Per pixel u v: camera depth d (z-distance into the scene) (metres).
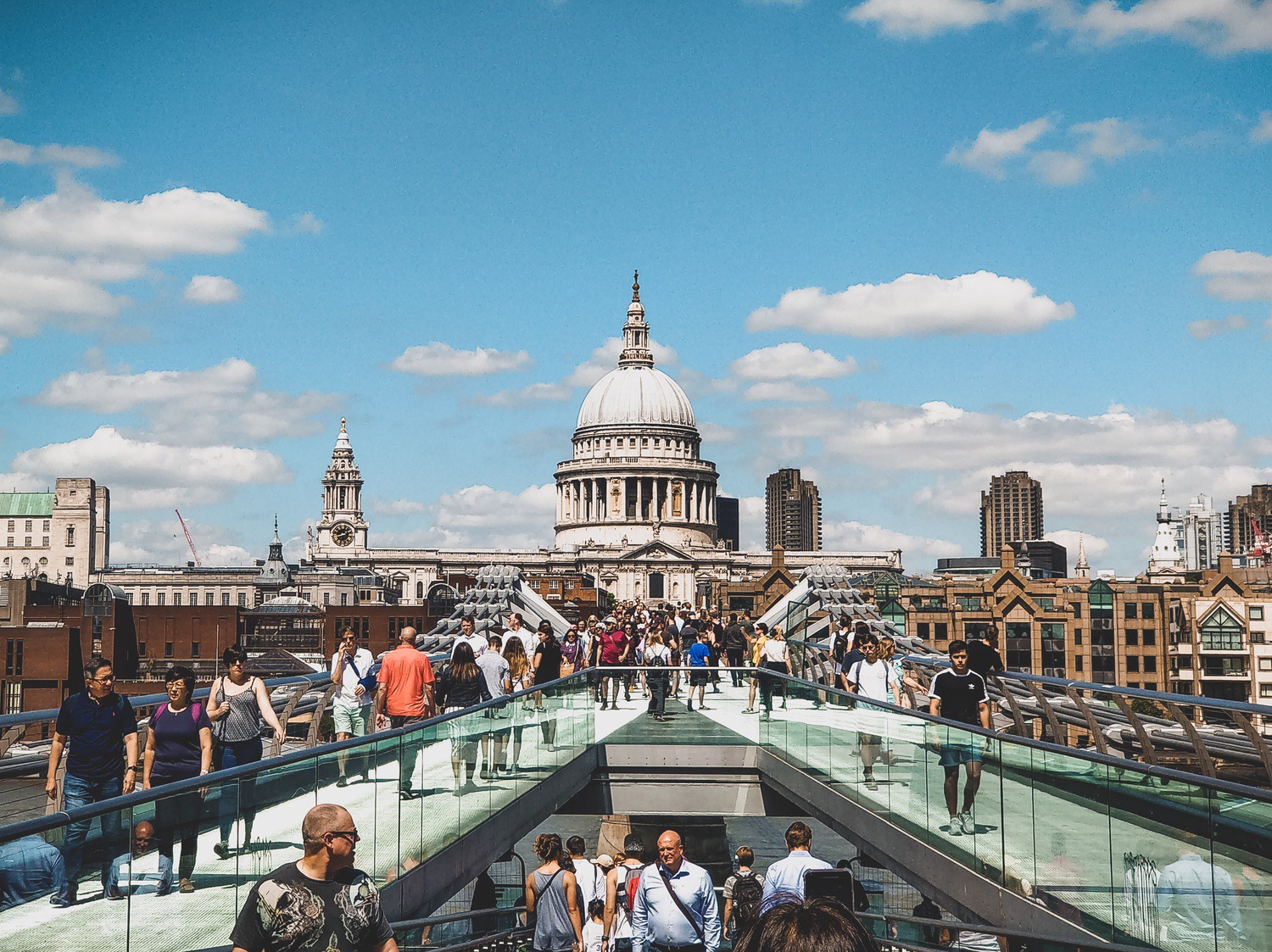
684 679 47.66
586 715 33.91
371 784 17.58
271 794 14.55
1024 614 168.38
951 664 21.50
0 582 129.38
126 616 124.75
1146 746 20.83
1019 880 17.64
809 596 69.19
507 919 26.19
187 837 12.62
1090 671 168.12
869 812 24.30
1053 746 16.67
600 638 48.34
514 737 25.55
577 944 21.73
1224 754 20.77
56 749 15.95
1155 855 14.48
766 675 34.06
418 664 23.83
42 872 10.35
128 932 11.48
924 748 21.23
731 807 34.53
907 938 18.67
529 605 68.81
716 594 197.38
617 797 34.78
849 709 25.77
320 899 10.05
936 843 20.72
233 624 148.62
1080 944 15.13
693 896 19.47
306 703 27.44
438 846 20.47
